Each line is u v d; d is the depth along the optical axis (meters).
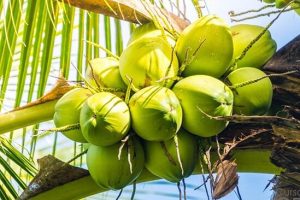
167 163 2.54
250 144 2.69
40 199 2.80
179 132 2.54
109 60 2.72
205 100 2.48
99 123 2.44
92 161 2.56
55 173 2.79
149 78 2.55
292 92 2.71
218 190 2.57
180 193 2.59
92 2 2.77
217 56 2.59
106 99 2.48
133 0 2.75
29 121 2.97
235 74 2.65
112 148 2.52
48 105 2.99
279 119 2.57
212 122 2.49
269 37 2.77
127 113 2.48
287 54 2.76
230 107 2.53
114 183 2.54
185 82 2.53
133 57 2.56
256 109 2.62
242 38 2.75
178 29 2.79
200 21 2.64
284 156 2.60
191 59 2.59
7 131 2.97
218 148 2.56
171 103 2.45
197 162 2.72
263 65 2.77
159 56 2.57
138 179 2.72
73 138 2.61
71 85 2.95
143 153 2.56
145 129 2.46
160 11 2.82
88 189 2.81
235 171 2.60
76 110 2.58
